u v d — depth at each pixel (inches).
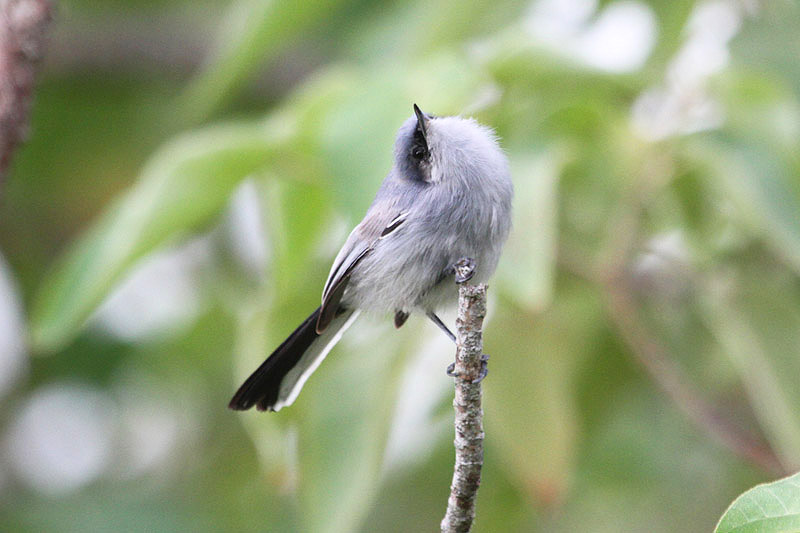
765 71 447.5
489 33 453.7
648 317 455.5
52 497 552.1
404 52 453.7
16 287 582.9
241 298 546.6
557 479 398.6
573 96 393.7
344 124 335.3
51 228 626.8
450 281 351.3
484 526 527.8
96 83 608.1
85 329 569.6
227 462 569.6
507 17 453.4
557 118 385.1
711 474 541.6
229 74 438.6
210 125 606.2
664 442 544.4
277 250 386.0
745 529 205.2
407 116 336.2
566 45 380.8
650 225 426.6
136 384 582.9
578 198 397.4
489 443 512.4
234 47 431.5
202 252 572.4
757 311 395.2
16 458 581.3
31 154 602.9
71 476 584.7
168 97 613.9
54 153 606.9
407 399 504.4
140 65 612.1
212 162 355.6
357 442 381.4
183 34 612.1
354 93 343.9
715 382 475.5
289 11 425.7
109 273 362.9
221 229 565.3
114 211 390.3
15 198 611.8
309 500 376.5
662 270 455.5
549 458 399.2
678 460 542.9
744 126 382.6
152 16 610.5
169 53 612.1
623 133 392.5
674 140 386.6
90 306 370.6
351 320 371.6
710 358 470.9
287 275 390.9
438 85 343.6
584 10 476.1
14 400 578.6
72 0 600.1
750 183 365.7
